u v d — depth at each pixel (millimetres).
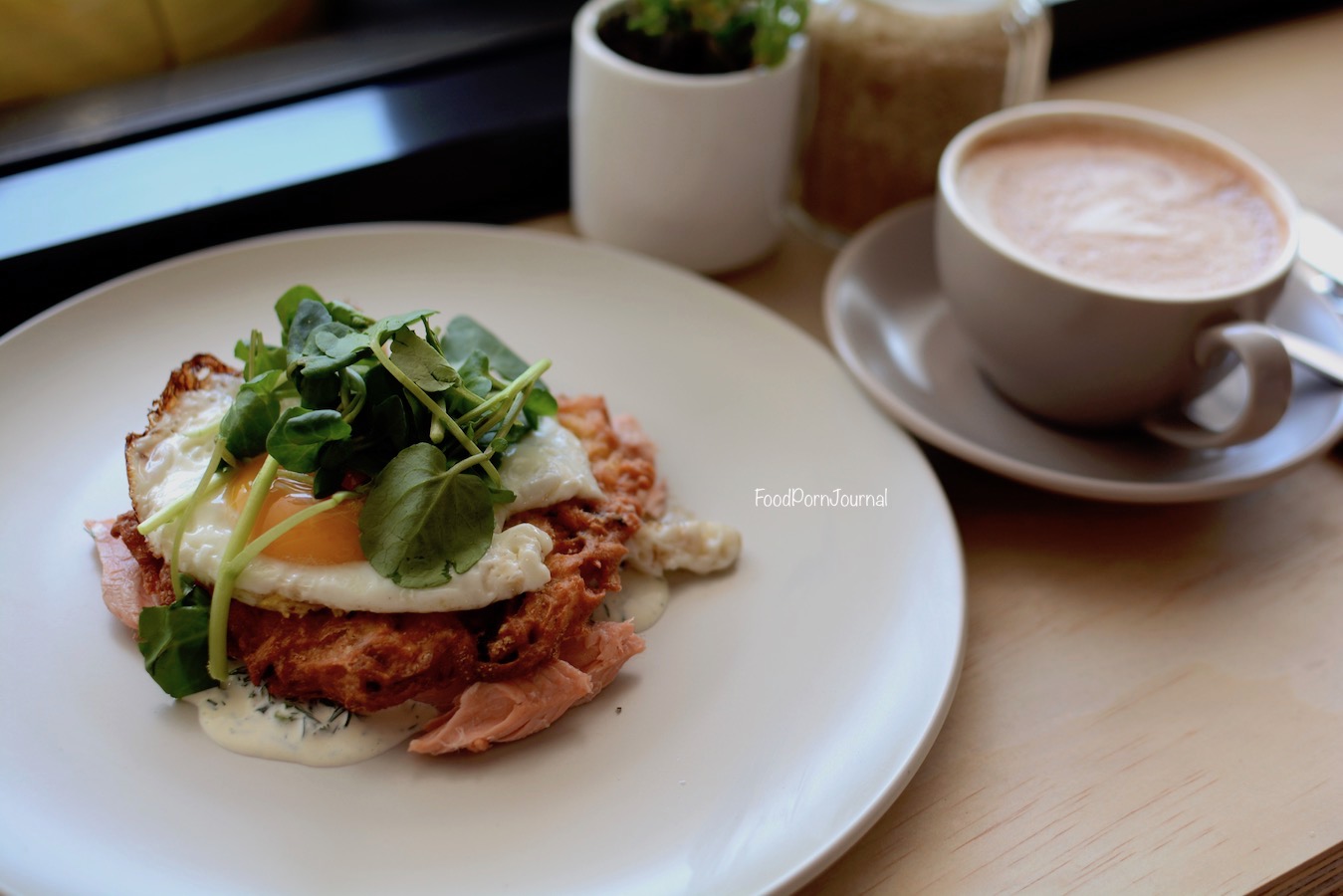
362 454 394
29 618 396
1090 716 420
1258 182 478
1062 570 458
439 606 387
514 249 504
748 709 401
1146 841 394
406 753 387
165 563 396
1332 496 485
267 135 533
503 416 412
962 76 514
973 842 391
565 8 608
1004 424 486
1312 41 695
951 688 399
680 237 523
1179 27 686
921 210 532
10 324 493
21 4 510
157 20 544
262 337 417
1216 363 447
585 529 415
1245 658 438
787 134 519
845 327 492
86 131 521
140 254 501
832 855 367
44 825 362
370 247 495
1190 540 469
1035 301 448
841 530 442
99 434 435
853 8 521
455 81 570
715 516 447
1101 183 481
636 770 387
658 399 476
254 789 376
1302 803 404
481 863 368
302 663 384
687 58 508
